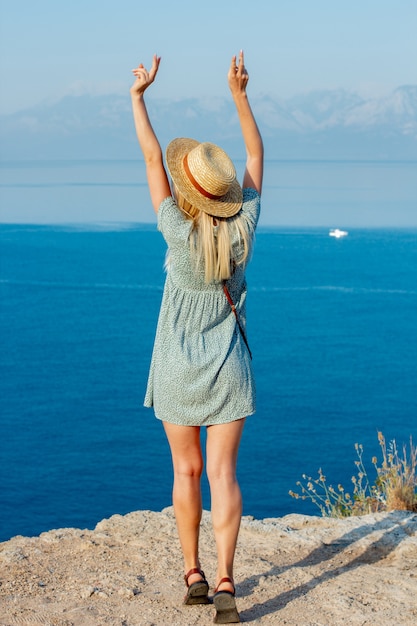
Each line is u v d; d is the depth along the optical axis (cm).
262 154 423
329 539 503
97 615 391
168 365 380
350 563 466
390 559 475
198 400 376
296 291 16625
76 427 7875
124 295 16625
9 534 4947
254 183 414
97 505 5512
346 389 9000
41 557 473
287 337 12194
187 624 380
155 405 389
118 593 418
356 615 390
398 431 7081
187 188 375
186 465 393
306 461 6069
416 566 458
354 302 15362
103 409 8662
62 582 436
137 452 6944
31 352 11662
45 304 15650
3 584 430
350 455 6256
